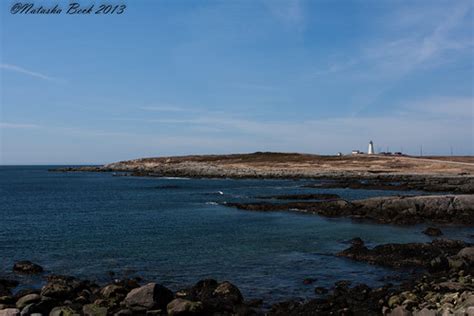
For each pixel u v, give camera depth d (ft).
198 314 44.78
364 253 73.00
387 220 112.88
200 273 64.23
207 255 75.77
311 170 329.93
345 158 398.83
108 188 244.63
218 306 47.01
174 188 236.43
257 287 56.59
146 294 46.24
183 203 160.66
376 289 51.96
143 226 108.58
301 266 67.56
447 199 121.60
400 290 50.31
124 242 87.97
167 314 45.19
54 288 50.39
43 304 45.85
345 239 90.33
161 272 64.95
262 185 249.75
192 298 48.91
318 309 45.78
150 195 196.65
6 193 217.15
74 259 73.51
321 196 169.68
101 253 77.92
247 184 259.19
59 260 72.90
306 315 44.01
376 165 349.61
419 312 39.52
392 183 238.48
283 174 313.32
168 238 92.07
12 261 72.28
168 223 113.19
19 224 112.98
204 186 247.91
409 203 122.93
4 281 58.39
